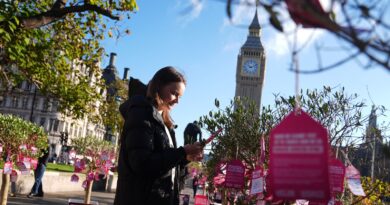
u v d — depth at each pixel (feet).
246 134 23.82
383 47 3.27
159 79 10.62
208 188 35.60
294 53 3.72
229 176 17.44
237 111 24.71
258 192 13.30
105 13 27.09
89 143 149.48
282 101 20.74
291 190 4.86
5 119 39.81
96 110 47.62
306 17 3.54
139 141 9.27
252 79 449.48
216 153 27.07
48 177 59.98
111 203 56.80
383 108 18.95
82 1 28.68
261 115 23.40
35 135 44.91
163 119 10.85
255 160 22.30
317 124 4.88
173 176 10.27
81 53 36.09
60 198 53.67
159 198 9.64
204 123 26.03
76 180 34.60
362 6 3.39
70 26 35.01
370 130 18.99
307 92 19.08
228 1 3.63
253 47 453.17
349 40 3.33
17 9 26.27
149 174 9.21
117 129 58.85
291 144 4.94
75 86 37.58
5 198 29.99
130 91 11.62
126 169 9.69
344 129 17.98
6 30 25.77
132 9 31.96
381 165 19.61
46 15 26.78
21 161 31.12
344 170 11.34
